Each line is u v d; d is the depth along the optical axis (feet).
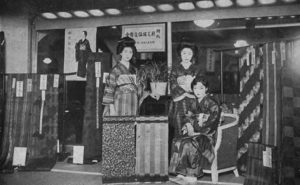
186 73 14.39
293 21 14.64
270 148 11.48
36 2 16.06
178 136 13.99
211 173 13.10
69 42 16.75
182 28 15.83
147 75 14.48
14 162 15.21
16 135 15.70
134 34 16.03
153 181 13.16
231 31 15.53
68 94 17.11
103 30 16.88
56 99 15.88
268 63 12.70
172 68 14.62
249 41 15.42
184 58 14.48
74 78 16.58
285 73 11.60
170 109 14.48
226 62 14.94
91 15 16.46
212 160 12.98
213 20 15.46
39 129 15.71
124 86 14.26
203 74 14.99
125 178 13.10
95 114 16.12
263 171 11.76
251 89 13.83
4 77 16.02
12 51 17.16
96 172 14.49
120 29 16.65
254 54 13.66
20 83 16.01
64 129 17.16
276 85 12.30
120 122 13.25
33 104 15.88
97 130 16.08
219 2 14.53
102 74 16.28
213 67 15.03
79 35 16.71
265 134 12.50
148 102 14.51
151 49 15.85
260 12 14.57
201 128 13.44
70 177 13.75
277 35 15.06
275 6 14.37
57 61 17.28
